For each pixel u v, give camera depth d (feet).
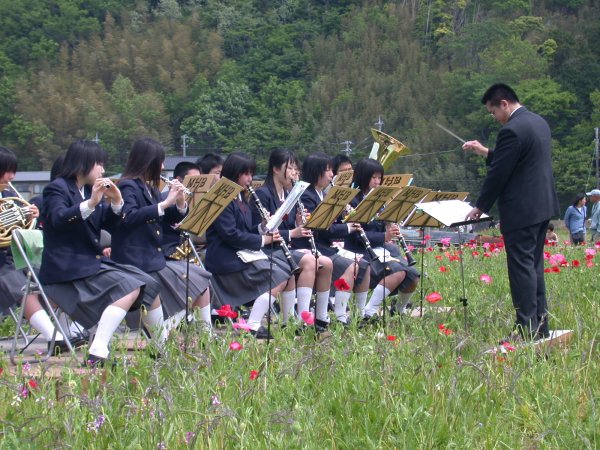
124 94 222.28
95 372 18.26
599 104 167.22
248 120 206.18
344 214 28.35
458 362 19.31
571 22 240.53
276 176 27.61
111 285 20.44
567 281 33.99
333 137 202.39
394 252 30.86
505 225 24.06
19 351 23.50
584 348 22.71
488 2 245.04
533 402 18.66
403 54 237.04
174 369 18.37
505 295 30.55
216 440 15.49
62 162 22.66
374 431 16.66
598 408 18.25
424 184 181.27
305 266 26.27
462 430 16.47
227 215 25.35
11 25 254.88
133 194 22.04
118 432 15.57
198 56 242.37
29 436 15.37
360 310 27.81
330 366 19.33
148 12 278.67
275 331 22.76
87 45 253.03
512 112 24.66
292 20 264.11
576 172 162.09
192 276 23.17
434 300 23.86
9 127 212.02
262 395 17.87
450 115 201.26
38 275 22.67
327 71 232.73
